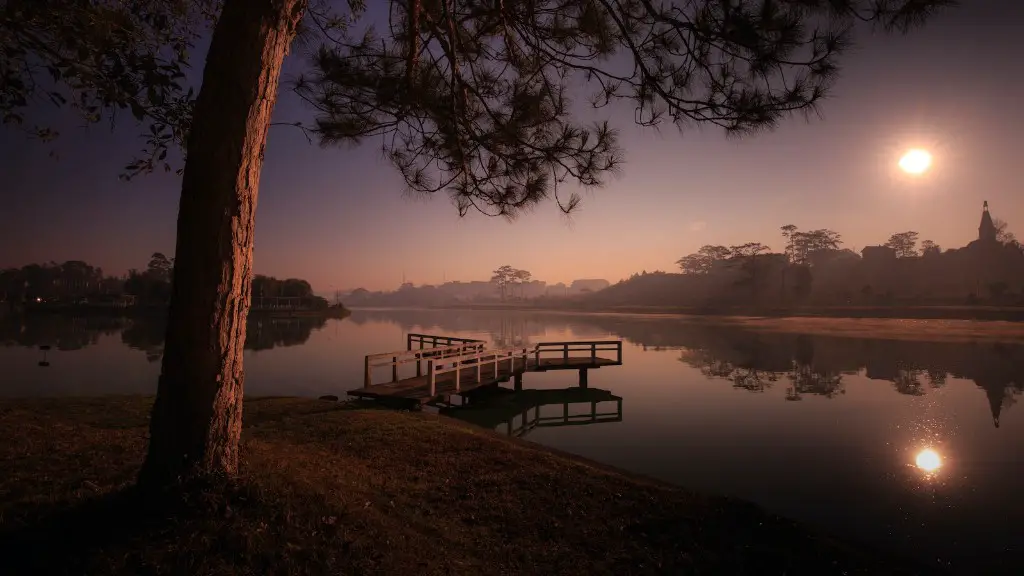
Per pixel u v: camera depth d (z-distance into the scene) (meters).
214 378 3.96
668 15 5.10
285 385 19.03
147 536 3.39
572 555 4.86
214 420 3.99
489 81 6.52
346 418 9.62
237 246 4.02
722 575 4.72
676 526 5.55
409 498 5.77
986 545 6.35
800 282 91.12
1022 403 15.56
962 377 20.53
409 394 12.62
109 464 5.12
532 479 6.67
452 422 10.30
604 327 61.47
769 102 4.73
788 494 8.16
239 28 3.95
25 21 4.78
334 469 6.26
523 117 6.17
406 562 3.98
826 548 5.38
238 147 3.95
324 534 3.94
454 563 4.30
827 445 11.17
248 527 3.66
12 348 32.50
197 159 3.86
